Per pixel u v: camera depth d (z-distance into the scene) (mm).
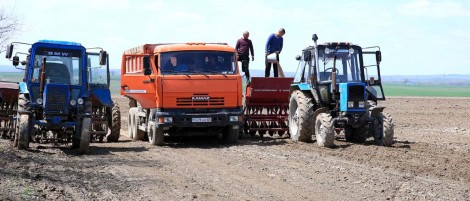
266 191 9148
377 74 15359
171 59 15414
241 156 13219
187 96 15336
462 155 13570
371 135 15500
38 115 13828
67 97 13617
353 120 14719
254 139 17422
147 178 10172
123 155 13484
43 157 12367
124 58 17828
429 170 11250
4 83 16672
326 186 9555
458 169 11430
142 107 16297
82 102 13852
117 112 16984
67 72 13969
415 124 25266
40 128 14125
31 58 13812
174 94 15289
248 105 17891
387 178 10227
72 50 14062
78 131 13789
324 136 14438
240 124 15648
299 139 15797
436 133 20984
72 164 11594
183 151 14320
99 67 15953
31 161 11484
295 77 17188
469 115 31328
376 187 9461
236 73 15781
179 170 11188
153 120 15625
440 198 8688
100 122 16328
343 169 11195
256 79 17516
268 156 13125
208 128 16156
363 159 12594
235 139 16203
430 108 36719
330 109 15742
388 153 13398
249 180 10109
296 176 10477
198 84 15383
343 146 14680
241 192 9070
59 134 14375
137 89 16531
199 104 15391
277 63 18609
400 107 37438
